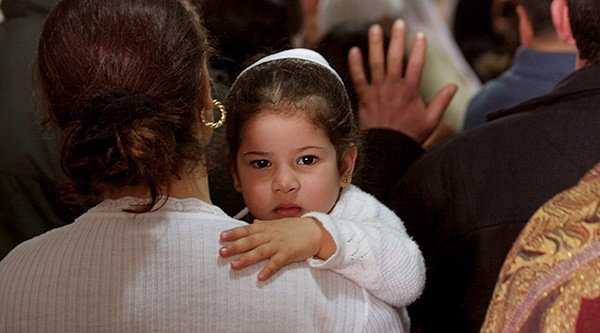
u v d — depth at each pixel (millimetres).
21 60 2955
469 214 2453
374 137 3010
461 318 2459
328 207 2234
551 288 2291
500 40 5102
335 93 2254
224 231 1887
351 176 2340
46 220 2930
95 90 1793
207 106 1928
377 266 1968
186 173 1890
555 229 2334
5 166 2904
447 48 5070
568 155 2396
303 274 1899
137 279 1834
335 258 1911
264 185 2209
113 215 1886
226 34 3023
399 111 3131
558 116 2447
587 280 2264
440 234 2516
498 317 2354
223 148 2252
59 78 1817
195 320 1825
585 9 2422
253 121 2199
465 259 2459
